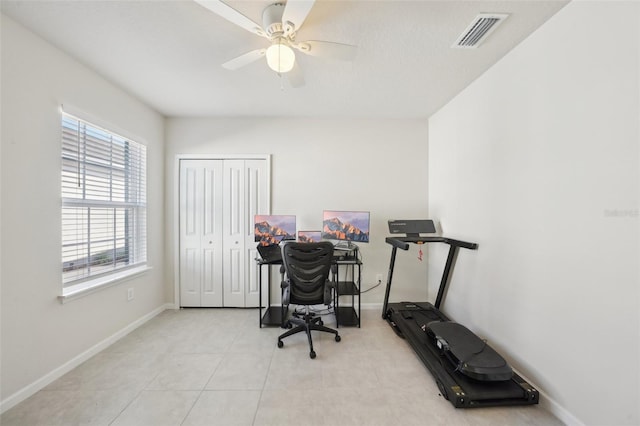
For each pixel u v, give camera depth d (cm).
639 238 122
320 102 288
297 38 180
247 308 332
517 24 168
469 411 164
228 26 170
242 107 301
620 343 129
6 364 162
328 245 236
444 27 170
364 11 155
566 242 154
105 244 243
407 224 289
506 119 201
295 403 170
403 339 256
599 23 136
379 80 239
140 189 290
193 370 204
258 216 302
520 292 188
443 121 300
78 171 213
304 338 257
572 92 150
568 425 152
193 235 332
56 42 185
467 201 253
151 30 174
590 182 141
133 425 152
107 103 238
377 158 338
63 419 156
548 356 166
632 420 124
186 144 331
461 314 264
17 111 167
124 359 219
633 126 123
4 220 160
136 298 278
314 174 336
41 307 181
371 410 165
